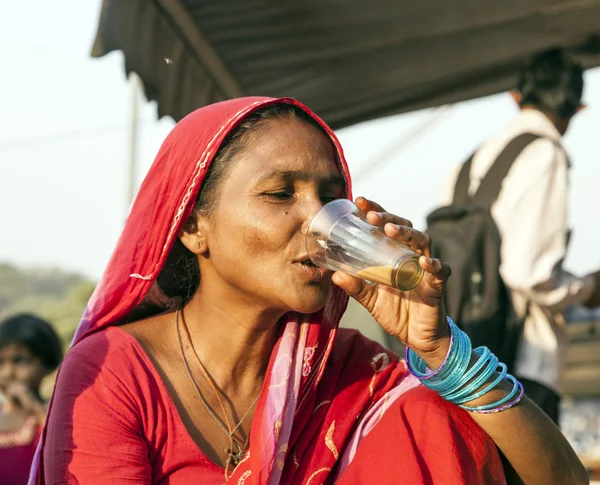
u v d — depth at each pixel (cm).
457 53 420
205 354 196
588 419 810
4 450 418
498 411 184
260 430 186
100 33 347
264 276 180
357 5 382
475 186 384
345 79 431
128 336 192
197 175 184
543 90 386
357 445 196
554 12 393
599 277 381
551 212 368
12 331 429
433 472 182
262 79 417
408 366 193
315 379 196
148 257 193
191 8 365
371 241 168
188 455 185
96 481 175
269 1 370
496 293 363
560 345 380
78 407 181
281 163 179
